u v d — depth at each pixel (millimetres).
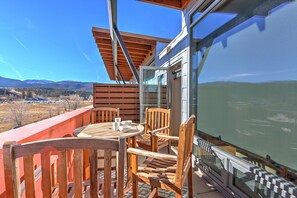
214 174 2451
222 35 2305
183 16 3471
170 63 4430
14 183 901
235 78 2057
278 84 1526
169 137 2303
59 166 956
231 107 2123
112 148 987
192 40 3146
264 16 1663
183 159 1527
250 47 1833
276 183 1514
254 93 1776
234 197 2041
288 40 1433
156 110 3221
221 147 2307
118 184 1022
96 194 996
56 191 1454
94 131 2291
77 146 958
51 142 936
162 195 2229
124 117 4617
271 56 1591
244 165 1870
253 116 1791
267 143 1633
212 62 2537
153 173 1735
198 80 2969
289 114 1434
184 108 3420
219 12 2367
